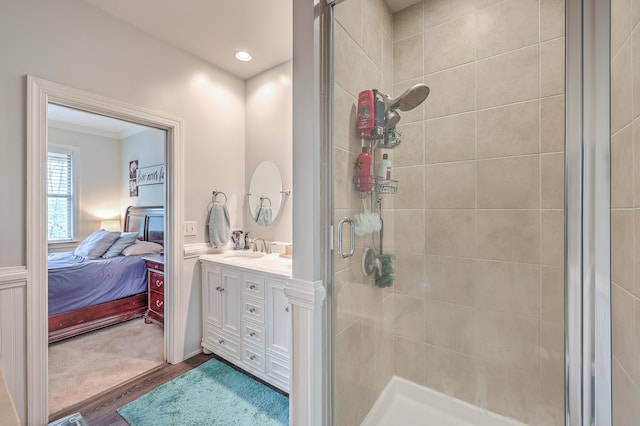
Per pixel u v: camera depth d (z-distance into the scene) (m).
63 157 4.16
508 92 1.33
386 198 1.56
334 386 1.32
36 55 1.58
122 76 1.94
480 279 1.43
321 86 1.29
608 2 0.78
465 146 1.44
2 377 0.69
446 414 1.48
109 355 2.36
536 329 1.28
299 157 1.30
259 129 2.72
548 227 1.24
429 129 1.51
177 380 2.01
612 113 0.76
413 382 1.56
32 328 1.55
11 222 1.50
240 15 1.92
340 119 1.35
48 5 1.62
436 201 1.51
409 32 1.55
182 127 2.29
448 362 1.50
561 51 1.18
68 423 1.33
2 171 1.47
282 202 2.54
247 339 2.05
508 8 1.33
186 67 2.33
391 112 1.54
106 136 4.51
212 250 2.53
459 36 1.44
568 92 0.89
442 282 1.52
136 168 4.34
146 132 4.17
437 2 1.49
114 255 3.38
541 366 1.27
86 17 1.78
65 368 2.16
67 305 2.69
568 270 0.89
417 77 1.53
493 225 1.39
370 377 1.49
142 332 2.83
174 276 2.24
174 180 2.24
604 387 0.80
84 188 4.31
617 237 0.73
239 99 2.78
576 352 0.89
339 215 1.35
